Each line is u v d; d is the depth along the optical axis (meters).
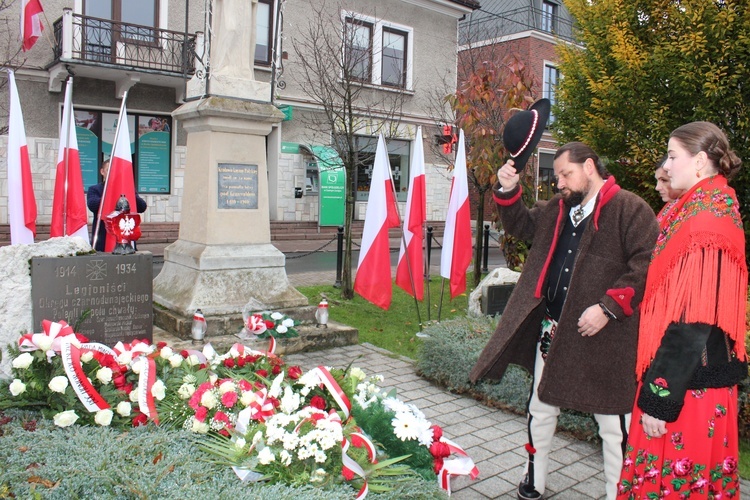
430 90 20.45
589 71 7.95
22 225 6.31
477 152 8.70
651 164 7.29
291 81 17.83
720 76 6.68
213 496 2.39
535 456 3.25
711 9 6.66
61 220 6.73
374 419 3.08
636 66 7.11
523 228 3.24
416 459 2.96
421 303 9.07
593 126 7.79
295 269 12.63
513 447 4.09
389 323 7.85
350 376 3.48
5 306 4.62
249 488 2.48
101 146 15.73
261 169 6.68
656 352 2.37
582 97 8.25
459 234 7.08
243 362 3.77
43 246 4.91
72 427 3.09
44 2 14.45
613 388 2.87
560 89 8.67
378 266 6.85
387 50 19.75
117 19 15.24
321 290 9.59
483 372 3.07
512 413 4.72
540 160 23.86
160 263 12.57
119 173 6.80
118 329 5.07
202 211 6.48
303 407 3.28
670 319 2.33
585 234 2.94
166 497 2.40
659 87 7.25
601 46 7.91
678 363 2.28
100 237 7.41
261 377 3.50
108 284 5.00
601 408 2.86
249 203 6.61
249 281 6.49
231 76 6.47
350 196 9.08
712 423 2.36
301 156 18.48
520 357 3.24
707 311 2.26
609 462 2.99
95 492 2.49
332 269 12.72
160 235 15.89
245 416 3.05
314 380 3.30
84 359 3.26
